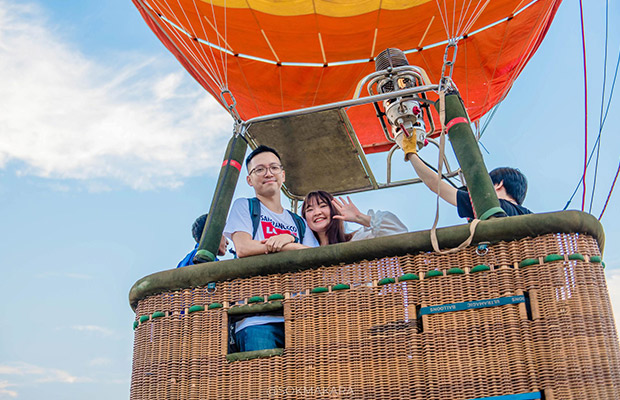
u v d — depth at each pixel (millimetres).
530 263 2068
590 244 2102
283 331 2590
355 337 2184
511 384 1972
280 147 4070
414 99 3086
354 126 5703
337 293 2252
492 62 5883
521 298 2041
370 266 2252
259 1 5391
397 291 2184
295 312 2283
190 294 2424
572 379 1920
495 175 3400
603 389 1915
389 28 5672
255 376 2244
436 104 2703
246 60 6023
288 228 3445
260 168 3541
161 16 5801
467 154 2455
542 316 2014
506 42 5770
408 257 2205
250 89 6070
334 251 2270
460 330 2074
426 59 5957
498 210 2242
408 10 5457
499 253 2111
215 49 5984
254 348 2508
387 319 2162
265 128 3818
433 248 2166
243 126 2941
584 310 1999
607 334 2006
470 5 5430
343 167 4336
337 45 5852
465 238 2135
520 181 3365
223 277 2383
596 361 1949
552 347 1964
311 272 2312
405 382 2076
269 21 5602
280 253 2340
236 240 3201
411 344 2107
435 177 3100
